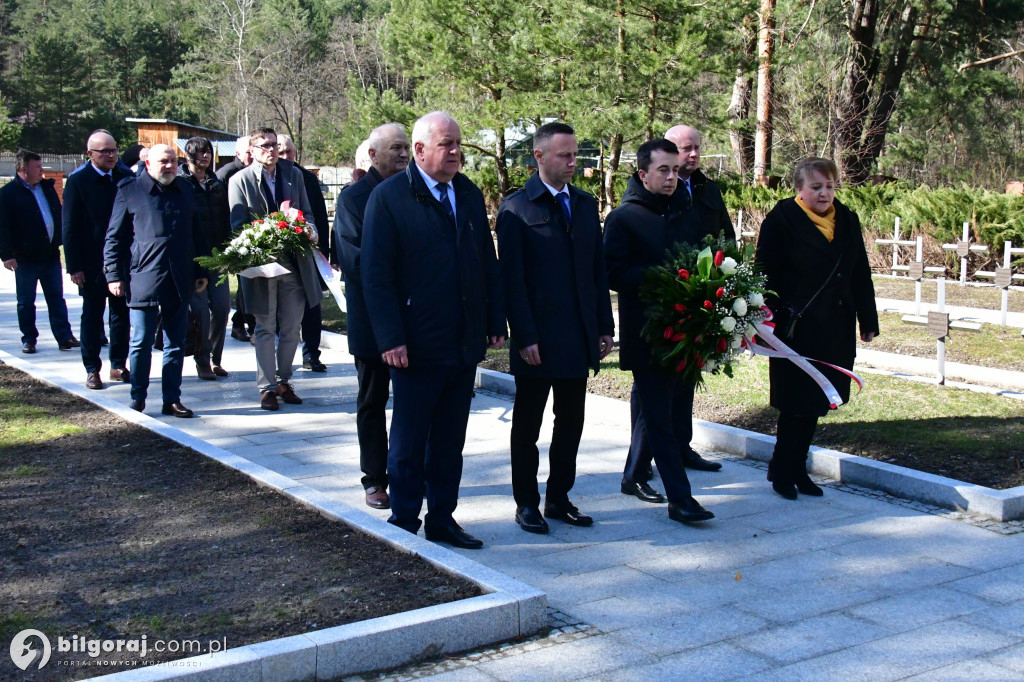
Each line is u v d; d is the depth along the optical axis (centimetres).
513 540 521
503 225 520
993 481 590
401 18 2286
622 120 1820
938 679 369
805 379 568
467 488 617
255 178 830
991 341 1023
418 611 390
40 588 420
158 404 830
